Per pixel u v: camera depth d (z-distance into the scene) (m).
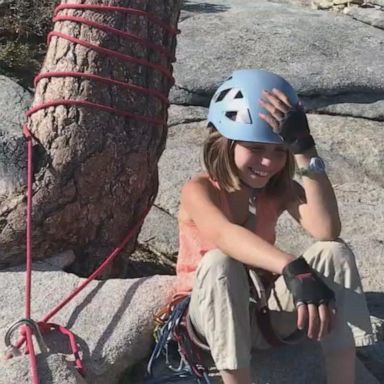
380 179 9.62
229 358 4.94
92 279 6.02
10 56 10.94
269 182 5.53
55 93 6.16
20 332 5.43
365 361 6.04
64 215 6.16
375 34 13.08
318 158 5.21
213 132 5.40
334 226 5.31
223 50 11.71
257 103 5.19
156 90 6.30
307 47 12.09
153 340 5.76
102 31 6.08
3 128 6.62
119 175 6.21
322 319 4.73
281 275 5.20
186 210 5.42
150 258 7.38
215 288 4.95
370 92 11.23
